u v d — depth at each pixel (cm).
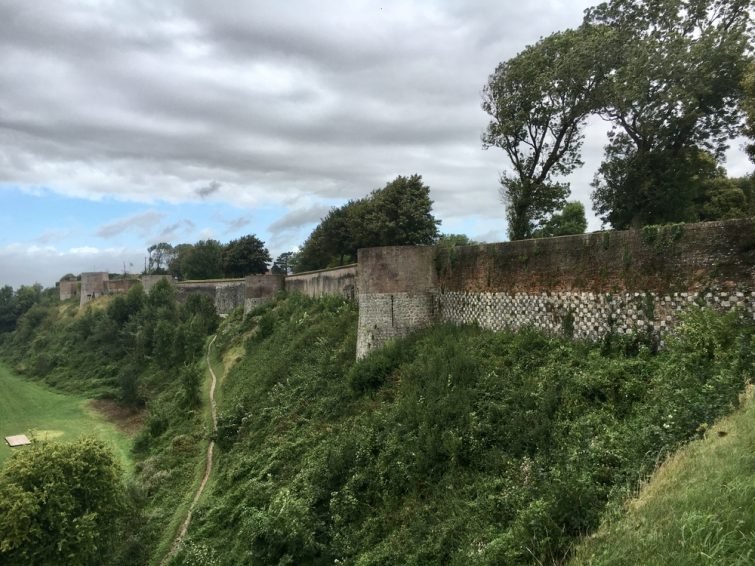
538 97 2734
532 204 3039
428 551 1181
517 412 1453
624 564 683
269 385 2850
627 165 2675
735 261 1329
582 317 1709
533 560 871
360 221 4319
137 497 2236
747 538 599
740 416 961
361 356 2425
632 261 1561
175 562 1797
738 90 2308
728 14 2448
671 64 2305
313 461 1855
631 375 1385
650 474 952
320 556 1410
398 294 2420
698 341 1284
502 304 2053
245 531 1681
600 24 2694
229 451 2470
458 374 1758
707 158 2956
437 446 1475
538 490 1110
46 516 1705
